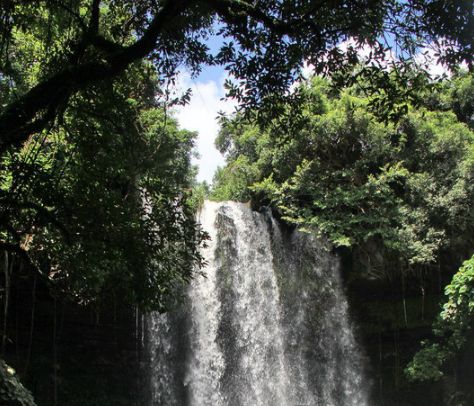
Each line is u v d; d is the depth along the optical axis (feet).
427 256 63.21
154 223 30.07
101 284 33.06
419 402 70.33
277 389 69.10
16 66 37.91
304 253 71.46
